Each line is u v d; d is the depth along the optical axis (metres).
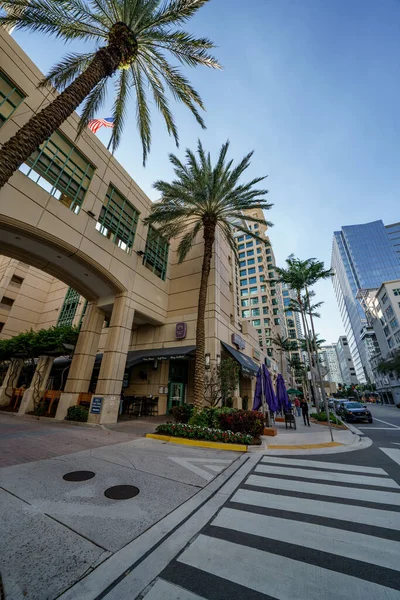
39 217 11.32
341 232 115.38
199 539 3.14
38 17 8.16
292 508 4.04
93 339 15.65
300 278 23.86
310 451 8.14
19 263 30.56
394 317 54.47
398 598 2.25
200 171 14.30
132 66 9.97
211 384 12.50
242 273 64.62
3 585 2.30
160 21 8.74
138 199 18.09
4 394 18.75
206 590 2.32
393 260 99.12
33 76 11.36
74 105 7.29
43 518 3.53
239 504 4.17
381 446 8.95
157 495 4.46
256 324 58.16
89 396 13.92
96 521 3.51
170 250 21.52
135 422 13.42
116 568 2.58
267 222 15.18
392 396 58.25
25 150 6.19
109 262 14.73
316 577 2.50
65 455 6.77
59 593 2.24
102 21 9.00
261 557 2.81
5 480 4.89
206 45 9.32
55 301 30.42
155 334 18.86
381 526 3.48
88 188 14.04
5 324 28.20
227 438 8.76
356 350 104.50
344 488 4.89
